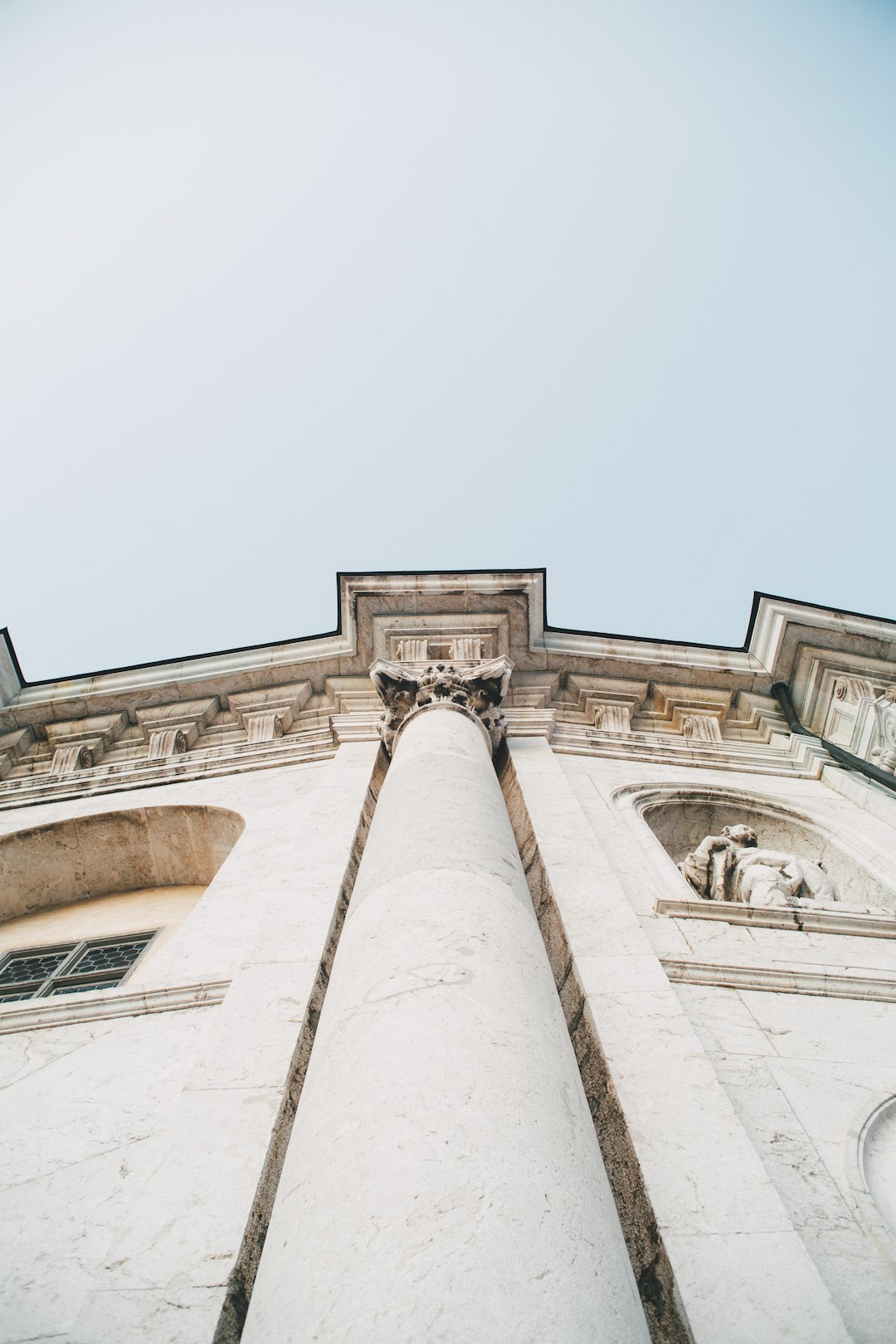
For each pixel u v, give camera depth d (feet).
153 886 43.96
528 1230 12.57
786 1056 22.76
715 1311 14.61
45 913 42.70
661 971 24.94
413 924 20.21
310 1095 16.53
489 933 20.06
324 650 55.01
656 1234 16.39
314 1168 14.26
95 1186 19.26
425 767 32.12
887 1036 23.90
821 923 29.89
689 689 55.36
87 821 43.24
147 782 47.24
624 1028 22.21
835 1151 19.56
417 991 17.62
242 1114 19.29
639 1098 19.76
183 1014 25.05
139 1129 20.86
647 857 34.91
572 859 32.07
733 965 26.40
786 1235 16.14
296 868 31.91
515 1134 14.29
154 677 55.57
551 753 43.98
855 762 47.21
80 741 53.98
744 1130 19.10
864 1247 17.04
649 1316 15.47
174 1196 17.22
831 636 54.49
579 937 26.71
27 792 47.96
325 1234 12.79
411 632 53.62
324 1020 18.86
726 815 43.52
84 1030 24.88
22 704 54.95
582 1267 12.51
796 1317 14.39
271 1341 11.52
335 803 38.19
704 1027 23.82
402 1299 11.31
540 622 54.24
